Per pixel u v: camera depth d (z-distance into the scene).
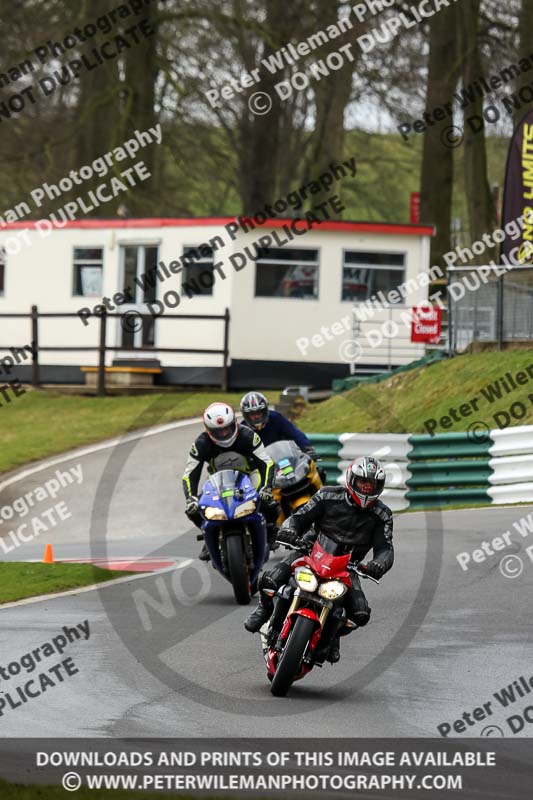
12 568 51.78
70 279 121.06
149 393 112.75
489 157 192.12
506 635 36.91
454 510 67.31
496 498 68.81
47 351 121.00
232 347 113.31
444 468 70.12
